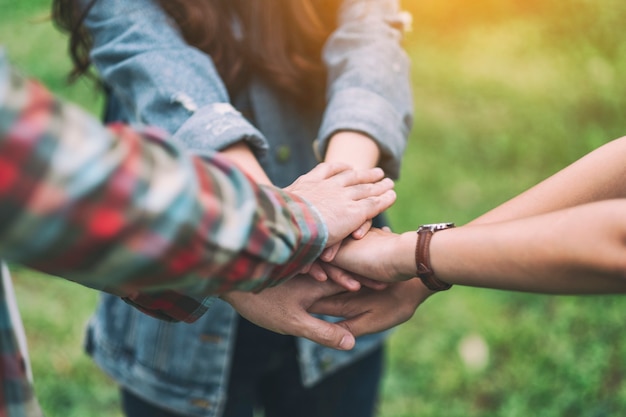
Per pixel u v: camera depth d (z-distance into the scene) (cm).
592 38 380
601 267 81
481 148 312
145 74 110
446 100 345
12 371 77
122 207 65
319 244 88
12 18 418
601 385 207
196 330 128
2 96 63
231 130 105
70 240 65
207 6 115
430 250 93
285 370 140
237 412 138
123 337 133
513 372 213
